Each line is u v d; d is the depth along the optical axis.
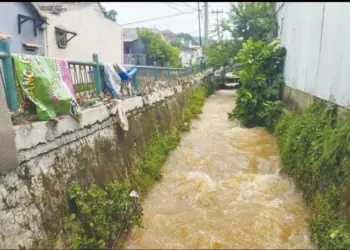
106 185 4.71
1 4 10.61
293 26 11.02
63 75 4.22
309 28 8.59
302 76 9.08
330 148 4.79
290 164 6.61
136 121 7.05
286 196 5.79
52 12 14.47
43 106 3.58
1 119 2.85
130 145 6.39
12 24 11.05
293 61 10.66
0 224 2.79
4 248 2.77
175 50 28.91
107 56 19.66
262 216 5.00
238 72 12.45
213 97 20.34
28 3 11.43
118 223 4.27
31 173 3.29
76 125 4.26
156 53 27.20
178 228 4.71
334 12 6.43
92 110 4.80
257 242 4.37
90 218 3.87
